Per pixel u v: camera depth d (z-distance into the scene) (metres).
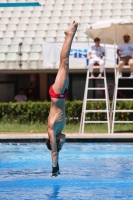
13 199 16.50
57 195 17.12
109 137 34.25
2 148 32.06
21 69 53.91
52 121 18.09
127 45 39.47
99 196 16.89
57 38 58.69
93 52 40.25
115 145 33.28
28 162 25.86
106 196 16.89
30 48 57.84
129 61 39.31
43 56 51.97
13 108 45.94
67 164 24.92
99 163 25.19
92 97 56.53
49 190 18.06
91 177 20.88
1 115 46.09
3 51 57.75
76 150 30.83
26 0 63.78
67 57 18.06
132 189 18.14
